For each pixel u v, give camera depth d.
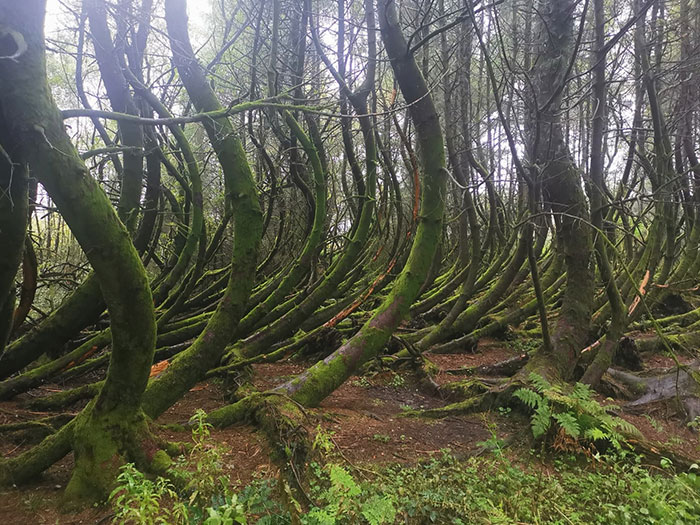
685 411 6.52
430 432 5.60
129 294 3.39
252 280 4.92
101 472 3.58
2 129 3.01
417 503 3.42
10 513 3.42
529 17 8.73
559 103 6.71
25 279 4.59
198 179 6.61
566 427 4.67
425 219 6.13
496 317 11.13
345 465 4.20
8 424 5.11
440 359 9.33
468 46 9.42
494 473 4.25
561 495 3.76
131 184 6.14
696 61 8.47
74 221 3.11
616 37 5.69
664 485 3.85
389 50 5.88
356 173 7.53
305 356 9.01
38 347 5.58
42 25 2.99
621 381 7.48
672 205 10.19
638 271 9.32
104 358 7.25
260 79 8.44
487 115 11.18
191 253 7.11
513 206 14.03
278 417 4.62
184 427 4.90
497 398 6.11
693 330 11.02
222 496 3.31
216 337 4.72
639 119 9.97
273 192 7.84
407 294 6.02
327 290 7.44
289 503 3.05
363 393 7.17
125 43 5.98
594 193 6.82
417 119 6.04
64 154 3.01
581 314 6.93
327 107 4.75
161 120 3.66
